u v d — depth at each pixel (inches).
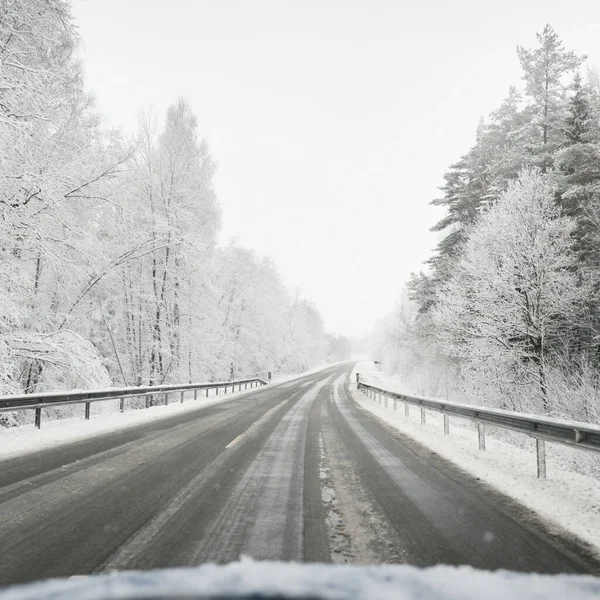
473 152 1083.9
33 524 167.2
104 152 650.2
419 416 624.7
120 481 233.5
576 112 737.6
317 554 142.6
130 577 27.8
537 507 196.2
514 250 662.5
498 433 577.6
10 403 380.5
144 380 890.1
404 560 138.9
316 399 902.4
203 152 1071.6
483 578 30.0
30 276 558.3
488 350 667.4
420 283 1120.2
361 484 236.1
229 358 1347.2
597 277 631.2
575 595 28.5
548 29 920.9
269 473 257.8
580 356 621.3
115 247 780.6
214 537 155.8
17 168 475.2
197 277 995.9
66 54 581.6
